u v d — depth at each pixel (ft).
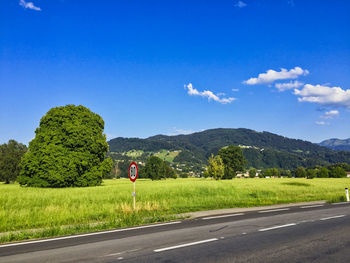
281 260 19.11
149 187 101.60
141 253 21.12
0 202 59.62
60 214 42.93
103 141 146.41
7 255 21.21
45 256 20.70
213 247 22.74
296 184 141.28
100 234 29.32
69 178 131.85
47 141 131.75
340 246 22.84
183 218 40.42
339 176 339.98
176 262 18.75
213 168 259.60
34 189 101.50
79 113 140.56
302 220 36.83
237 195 78.43
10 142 281.95
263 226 32.53
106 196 71.87
